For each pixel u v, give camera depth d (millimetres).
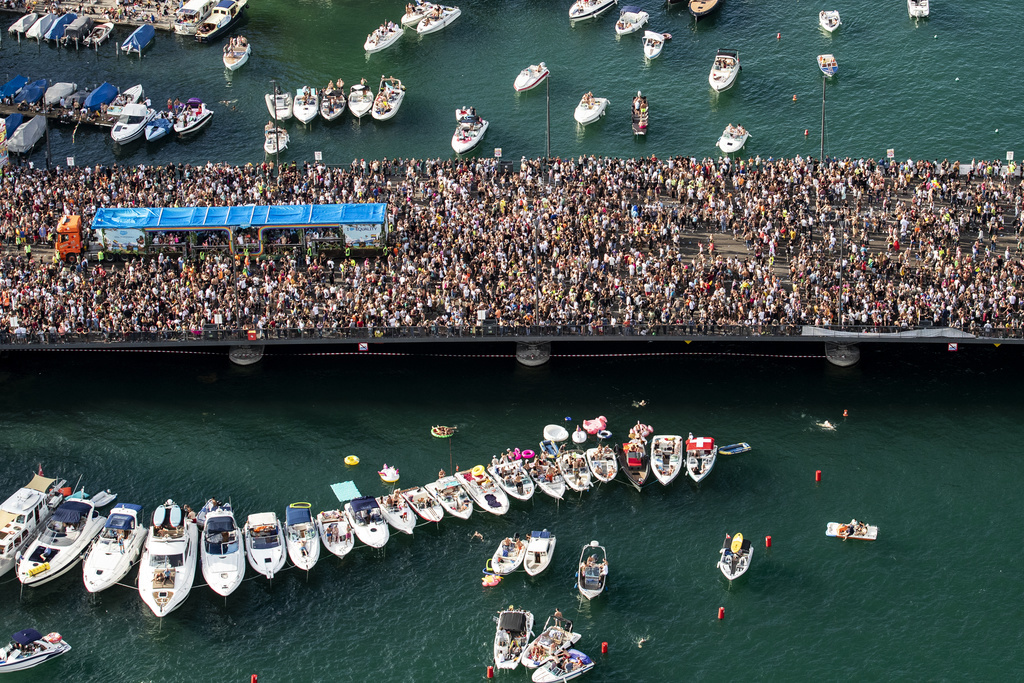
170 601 128500
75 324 156750
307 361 161125
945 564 134625
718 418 152250
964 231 170625
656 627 128375
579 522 139750
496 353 161125
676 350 161000
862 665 125000
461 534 138500
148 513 141000
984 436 148875
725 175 181750
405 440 150375
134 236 167375
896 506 140875
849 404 153500
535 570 132875
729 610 130000
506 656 124375
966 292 157625
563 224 169250
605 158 192125
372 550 136250
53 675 124250
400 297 159250
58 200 176000
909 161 181500
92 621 129125
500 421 152625
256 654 126312
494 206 173625
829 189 175750
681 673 124250
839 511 140500
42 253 170250
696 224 172500
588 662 124250
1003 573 133625
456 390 156875
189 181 181375
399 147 199375
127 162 197500
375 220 165875
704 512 140625
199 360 161250
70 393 157125
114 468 146875
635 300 158500
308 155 198125
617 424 151750
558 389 156750
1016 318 154875
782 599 131125
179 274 164750
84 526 136500
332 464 147500
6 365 160625
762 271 161250
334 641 127562
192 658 125812
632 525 139250
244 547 134625
